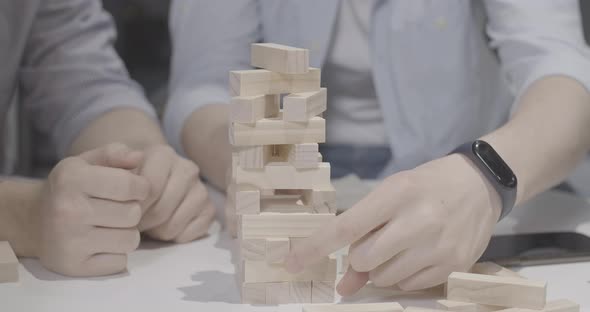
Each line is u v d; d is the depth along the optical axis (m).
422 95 1.47
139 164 0.91
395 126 1.47
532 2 1.20
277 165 0.76
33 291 0.79
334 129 1.49
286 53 0.72
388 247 0.73
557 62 1.07
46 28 1.39
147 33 2.32
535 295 0.71
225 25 1.48
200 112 1.33
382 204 0.74
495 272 0.81
